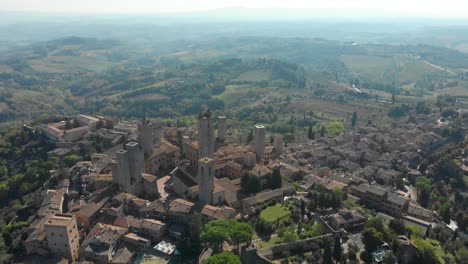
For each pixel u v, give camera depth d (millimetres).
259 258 162625
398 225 191500
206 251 173000
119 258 173375
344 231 183250
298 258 167625
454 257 181375
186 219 197500
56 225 173625
